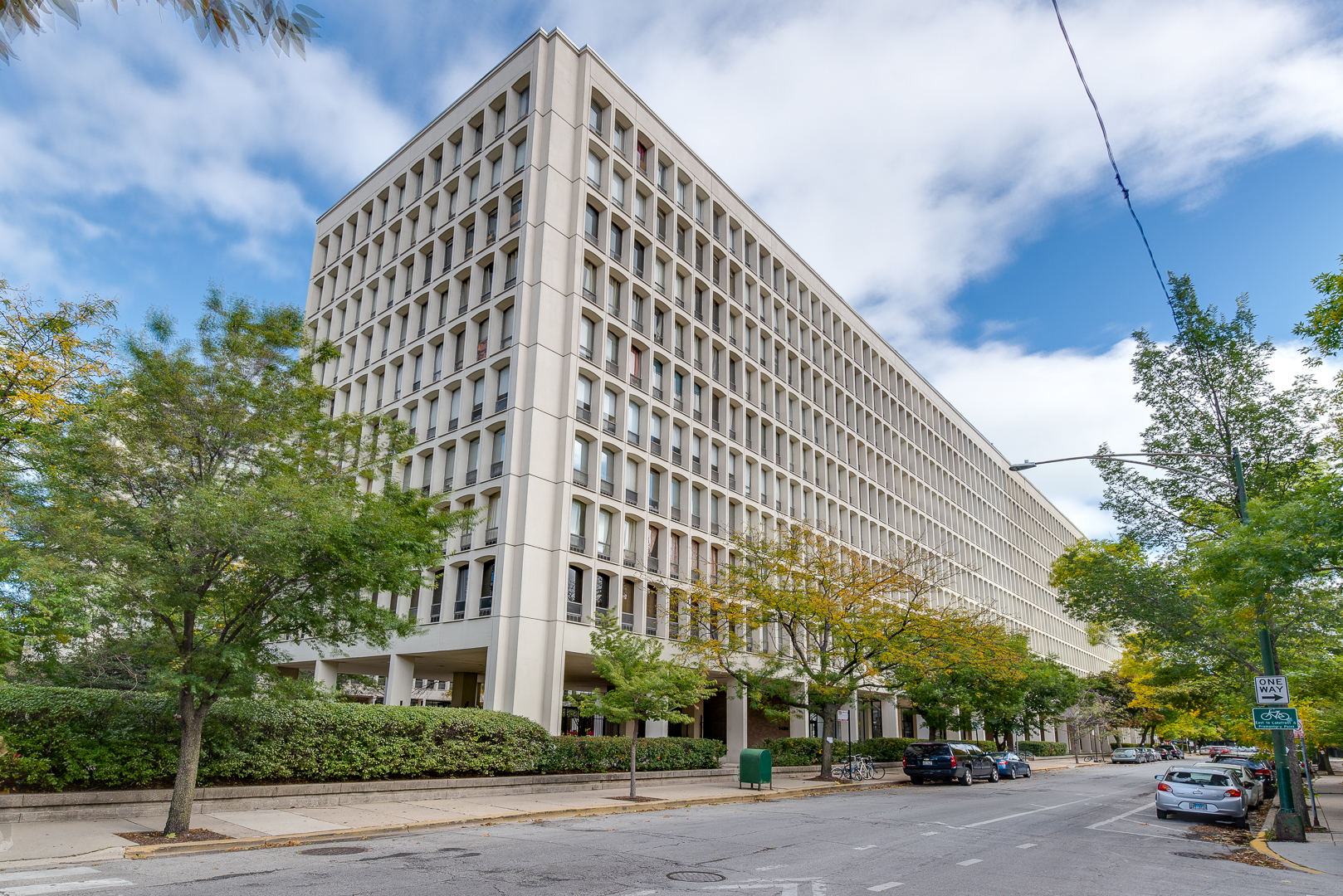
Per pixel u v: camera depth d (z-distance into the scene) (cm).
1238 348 2091
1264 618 1736
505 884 965
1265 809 2439
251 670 1395
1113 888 1064
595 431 3306
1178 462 2161
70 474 1322
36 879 965
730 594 3156
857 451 5647
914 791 2862
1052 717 5719
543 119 3500
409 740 1972
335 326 4338
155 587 1281
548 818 1769
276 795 1677
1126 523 2241
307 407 1551
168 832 1290
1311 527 1323
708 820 1745
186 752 1334
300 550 1393
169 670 1304
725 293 4353
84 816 1411
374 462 1667
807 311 5341
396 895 888
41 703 1432
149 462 1352
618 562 3309
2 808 1329
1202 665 2219
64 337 1634
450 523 1683
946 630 3172
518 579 2934
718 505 4050
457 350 3550
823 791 2695
